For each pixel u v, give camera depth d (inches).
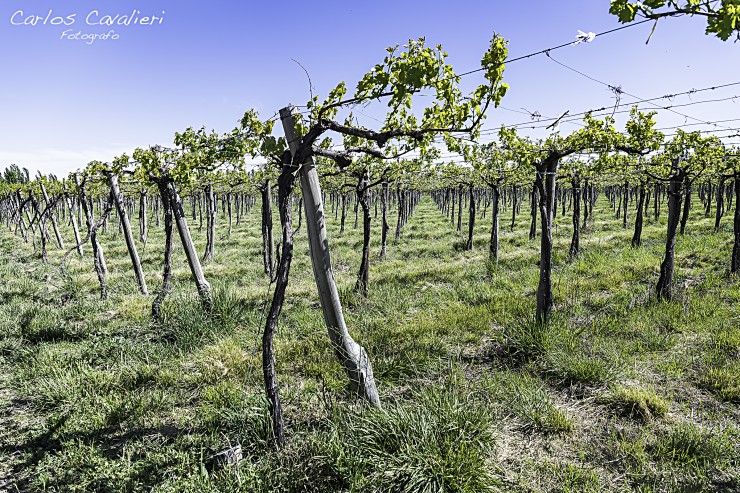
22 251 723.4
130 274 476.1
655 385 193.9
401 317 296.5
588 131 252.4
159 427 170.9
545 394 182.9
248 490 127.4
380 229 935.0
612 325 254.2
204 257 610.2
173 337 261.6
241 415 164.2
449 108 163.3
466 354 235.9
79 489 135.8
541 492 132.4
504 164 390.9
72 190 610.2
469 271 446.9
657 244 565.0
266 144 167.0
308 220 181.3
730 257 439.2
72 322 303.4
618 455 148.2
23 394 197.9
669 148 293.9
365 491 128.7
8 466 148.3
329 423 156.0
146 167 290.0
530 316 261.6
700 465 142.6
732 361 205.5
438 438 141.5
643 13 83.8
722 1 75.9
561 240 676.7
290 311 316.8
